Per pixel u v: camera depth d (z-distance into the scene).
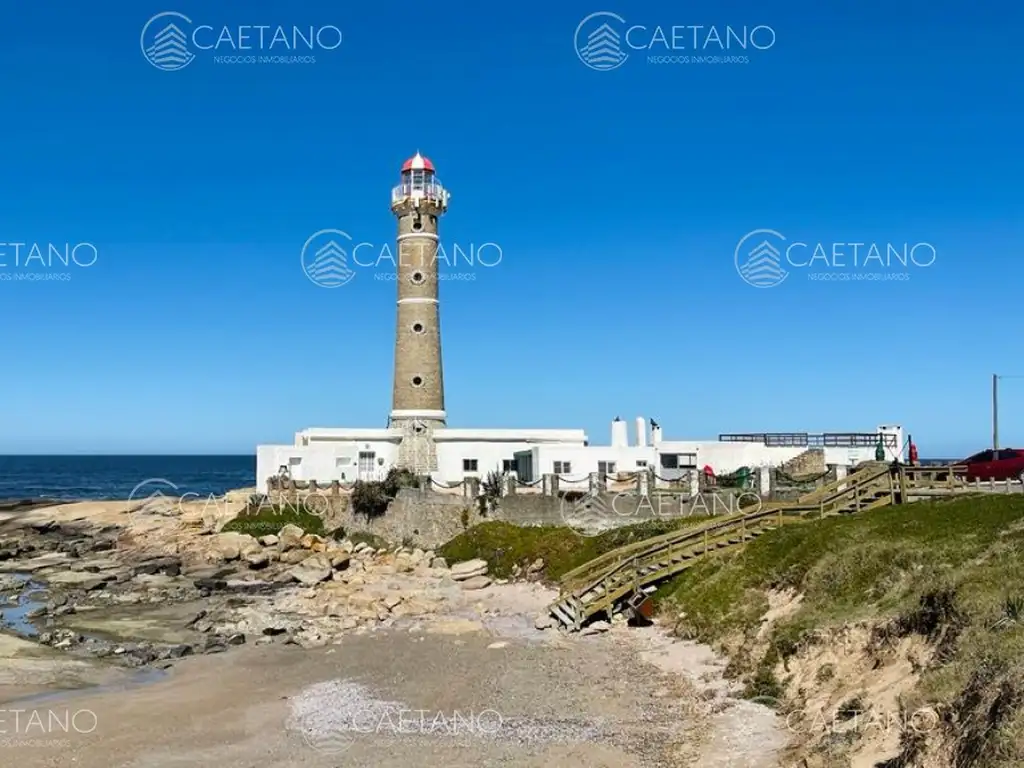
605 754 25.77
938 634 25.14
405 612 47.31
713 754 24.94
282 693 33.25
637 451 69.75
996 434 61.75
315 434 79.50
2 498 153.62
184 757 26.72
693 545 45.28
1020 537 29.89
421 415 78.44
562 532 55.91
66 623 47.59
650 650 37.22
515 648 38.94
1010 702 17.73
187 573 62.97
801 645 30.39
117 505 109.94
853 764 21.20
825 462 67.88
